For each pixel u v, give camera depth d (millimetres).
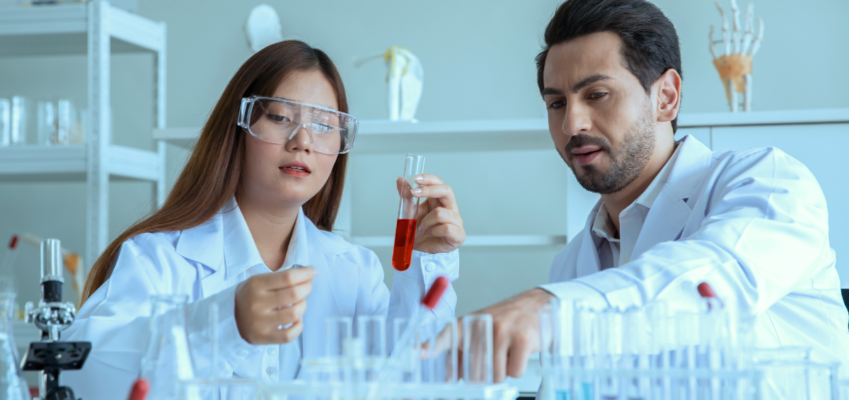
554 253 2836
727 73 2365
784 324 1240
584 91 1390
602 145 1391
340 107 1542
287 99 1399
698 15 2742
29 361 856
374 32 2977
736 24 2381
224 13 3064
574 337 766
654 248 1031
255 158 1403
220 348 944
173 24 3080
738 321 749
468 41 2932
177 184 1509
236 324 949
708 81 2729
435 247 1539
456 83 2924
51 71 3133
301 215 1575
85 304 1246
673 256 983
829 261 1330
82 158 2525
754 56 2721
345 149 1457
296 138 1370
